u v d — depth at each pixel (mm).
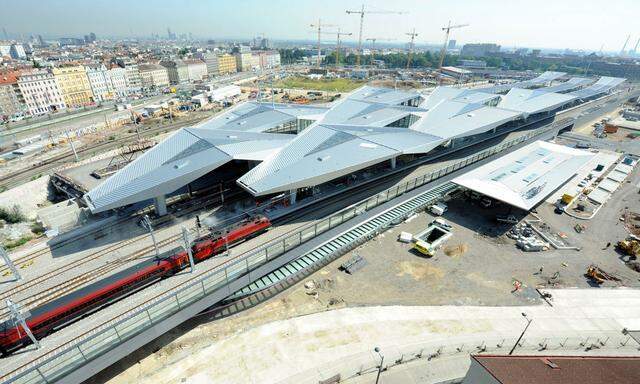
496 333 34375
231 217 44688
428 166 62312
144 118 123562
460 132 67938
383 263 44125
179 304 30312
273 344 32656
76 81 155500
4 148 91438
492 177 59000
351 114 76312
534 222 54812
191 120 121000
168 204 48156
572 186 67688
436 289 40031
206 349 32188
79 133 103938
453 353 31875
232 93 161875
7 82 127562
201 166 43844
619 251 48250
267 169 46188
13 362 25719
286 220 44250
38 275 35250
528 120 97688
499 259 45438
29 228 51594
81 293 29922
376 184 54500
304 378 29359
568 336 34531
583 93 146125
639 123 117312
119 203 38719
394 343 32906
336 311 36594
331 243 44312
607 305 38625
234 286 33906
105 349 26531
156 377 29609
